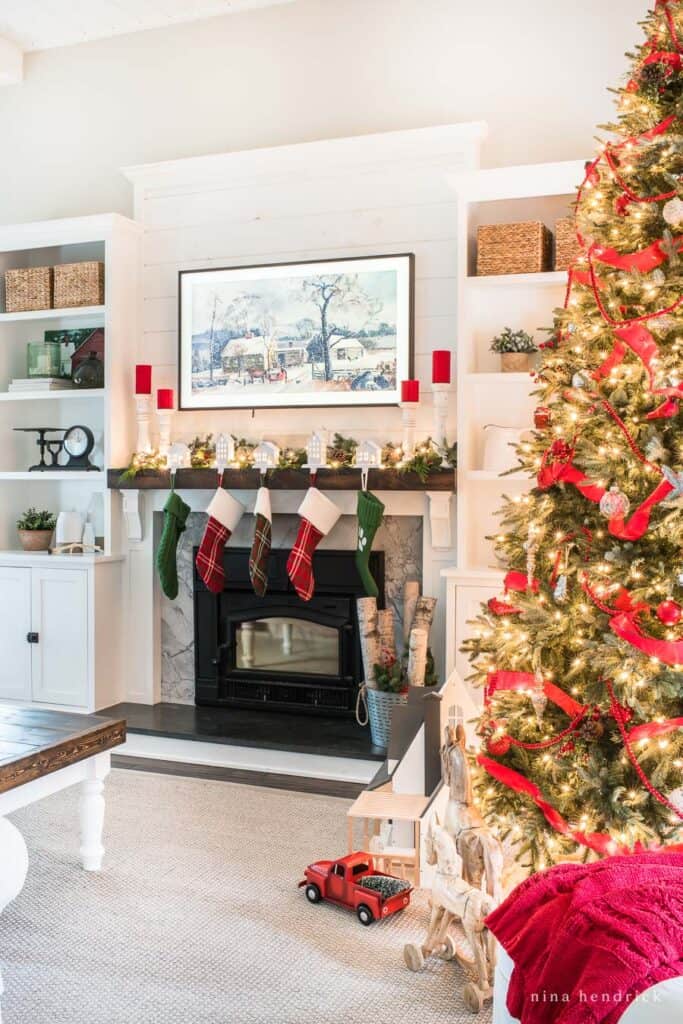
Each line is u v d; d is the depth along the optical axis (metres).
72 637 4.67
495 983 1.80
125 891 2.82
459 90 4.36
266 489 4.32
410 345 4.31
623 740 2.42
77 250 5.20
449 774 2.49
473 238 4.12
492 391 4.18
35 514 5.12
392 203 4.38
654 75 2.48
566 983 1.49
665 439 2.45
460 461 3.99
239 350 4.64
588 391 2.58
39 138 5.23
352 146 4.37
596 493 2.50
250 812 3.51
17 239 4.93
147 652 4.81
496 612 2.79
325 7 4.59
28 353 5.08
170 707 4.75
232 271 4.63
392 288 4.34
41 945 2.49
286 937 2.55
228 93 4.79
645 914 1.51
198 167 4.68
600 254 2.53
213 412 4.77
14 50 5.14
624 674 2.33
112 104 5.05
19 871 2.38
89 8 4.75
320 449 4.24
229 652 4.66
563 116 4.20
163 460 4.60
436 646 4.29
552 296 4.11
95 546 4.99
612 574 2.43
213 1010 2.19
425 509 4.32
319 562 4.48
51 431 5.21
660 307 2.50
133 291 4.85
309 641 4.64
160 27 4.93
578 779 2.50
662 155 2.43
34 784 2.64
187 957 2.43
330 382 4.47
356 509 4.45
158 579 4.82
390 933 2.59
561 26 4.19
